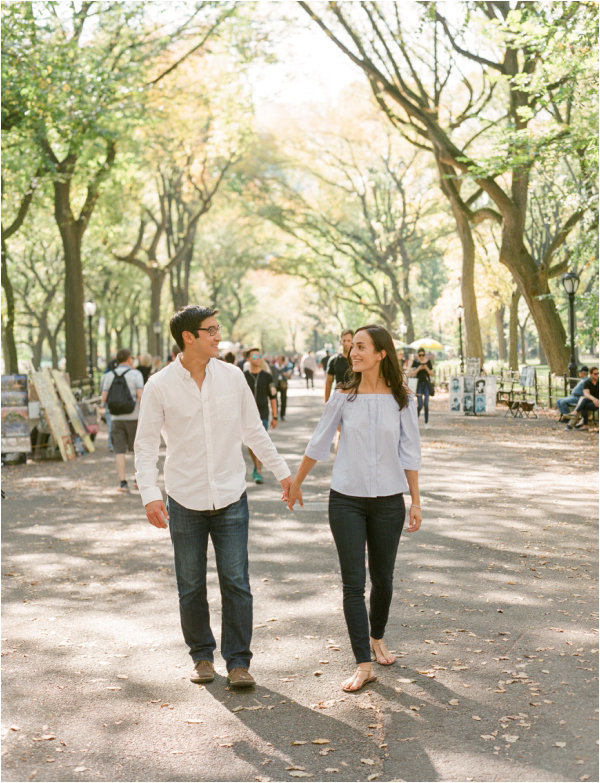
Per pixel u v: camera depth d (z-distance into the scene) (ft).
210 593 21.74
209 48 102.17
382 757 12.60
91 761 12.68
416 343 179.42
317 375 256.73
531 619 19.03
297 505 34.30
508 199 90.89
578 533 28.17
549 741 13.03
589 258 82.64
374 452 15.72
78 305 101.60
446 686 15.25
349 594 15.56
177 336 15.58
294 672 16.11
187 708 14.57
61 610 20.48
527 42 63.05
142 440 15.96
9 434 51.78
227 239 212.64
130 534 29.63
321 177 175.01
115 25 88.28
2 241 99.71
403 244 173.47
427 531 28.63
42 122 76.59
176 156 132.16
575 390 72.38
